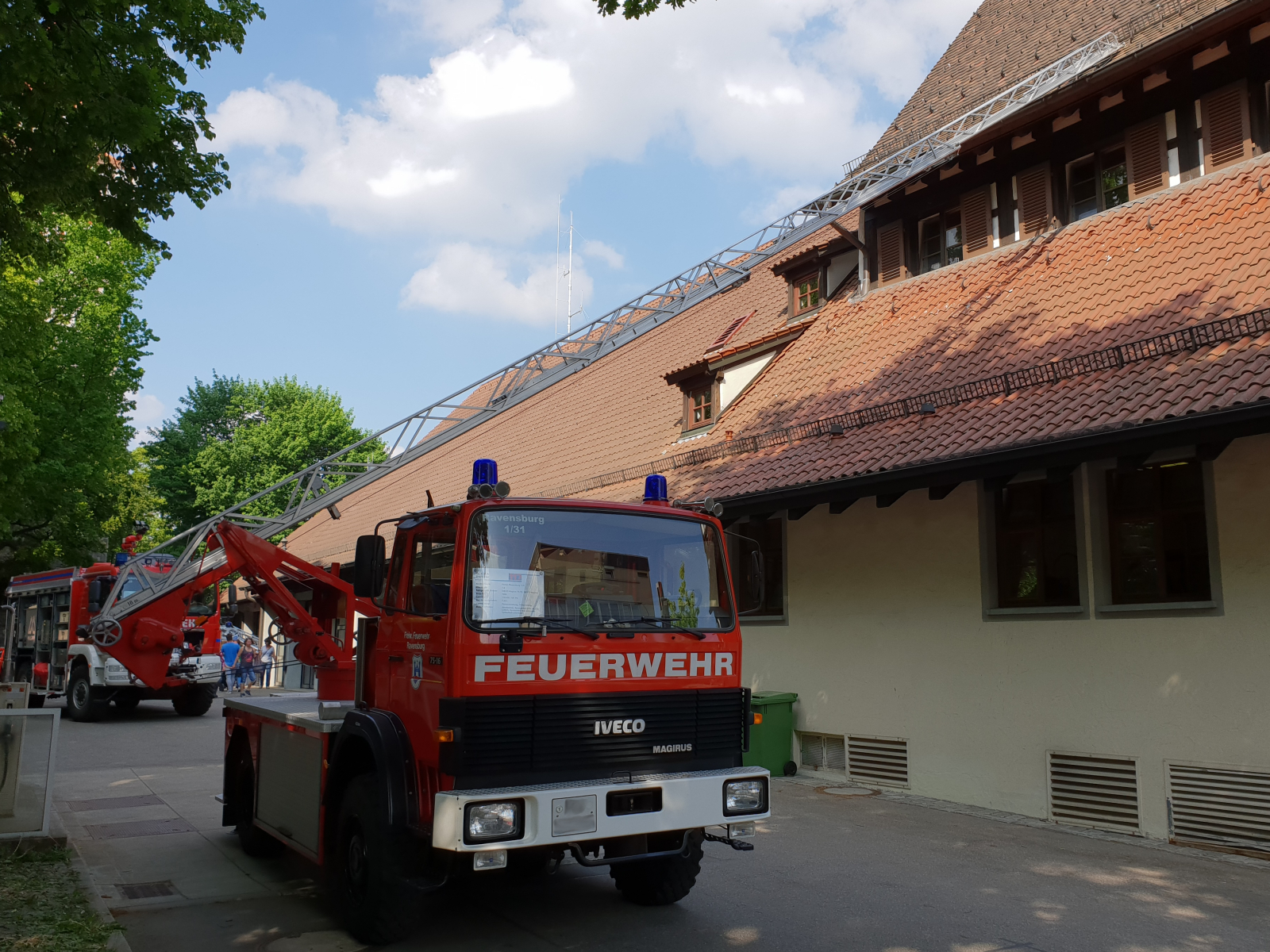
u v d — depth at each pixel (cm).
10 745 780
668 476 1476
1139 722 895
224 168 842
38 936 554
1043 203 1289
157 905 670
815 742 1245
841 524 1230
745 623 1362
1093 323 1045
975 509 1063
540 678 558
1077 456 862
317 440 4291
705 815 580
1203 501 878
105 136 730
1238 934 605
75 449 2384
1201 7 1248
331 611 1060
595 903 675
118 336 2438
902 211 1481
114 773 1307
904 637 1132
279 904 675
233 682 2686
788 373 1477
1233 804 824
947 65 1728
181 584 1248
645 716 588
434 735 550
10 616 2275
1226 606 844
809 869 768
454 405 1448
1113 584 940
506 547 573
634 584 609
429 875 575
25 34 643
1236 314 885
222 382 4938
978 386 1062
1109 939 596
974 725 1043
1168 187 1158
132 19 750
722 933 607
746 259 1488
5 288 1550
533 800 531
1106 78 1183
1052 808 960
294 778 704
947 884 722
